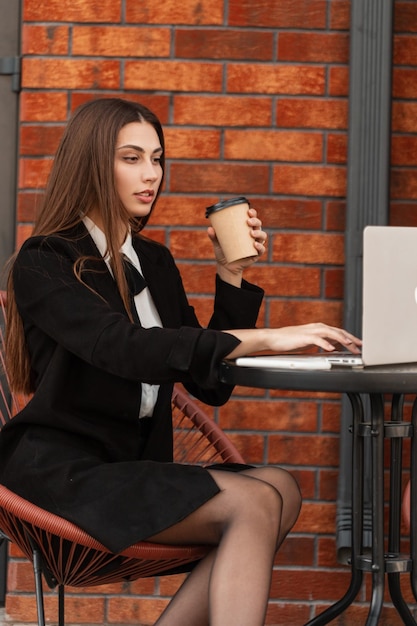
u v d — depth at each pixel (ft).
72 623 11.51
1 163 11.96
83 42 11.48
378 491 7.39
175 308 8.67
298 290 11.57
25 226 11.59
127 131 7.97
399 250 6.94
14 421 7.68
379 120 11.28
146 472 7.30
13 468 7.52
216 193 11.55
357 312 11.32
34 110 11.53
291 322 11.58
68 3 11.46
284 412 11.55
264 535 7.02
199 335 7.14
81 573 7.46
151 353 7.13
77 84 11.50
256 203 11.56
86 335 7.30
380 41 11.25
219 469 7.97
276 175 11.55
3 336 8.92
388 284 6.89
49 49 11.49
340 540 11.20
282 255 11.57
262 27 11.50
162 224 11.57
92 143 7.93
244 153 11.53
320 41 11.50
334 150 11.55
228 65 11.50
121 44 11.48
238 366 7.00
